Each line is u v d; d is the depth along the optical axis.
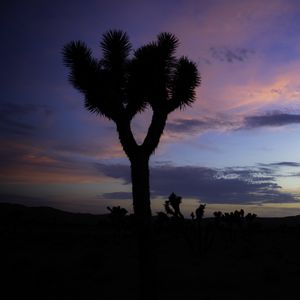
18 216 48.59
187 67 11.17
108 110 10.59
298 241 42.19
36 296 12.83
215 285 15.06
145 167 10.21
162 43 11.16
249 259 24.42
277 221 118.62
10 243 33.59
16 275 16.12
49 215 111.00
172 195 28.66
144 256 9.77
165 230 40.53
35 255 25.48
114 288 14.33
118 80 11.02
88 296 12.98
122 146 10.47
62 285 14.62
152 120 10.77
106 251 29.77
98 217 121.06
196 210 27.98
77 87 10.88
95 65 10.88
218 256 26.69
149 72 10.66
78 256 24.94
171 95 11.10
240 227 38.72
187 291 13.96
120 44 11.23
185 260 24.09
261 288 14.40
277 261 23.22
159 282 15.54
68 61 10.96
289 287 14.50
